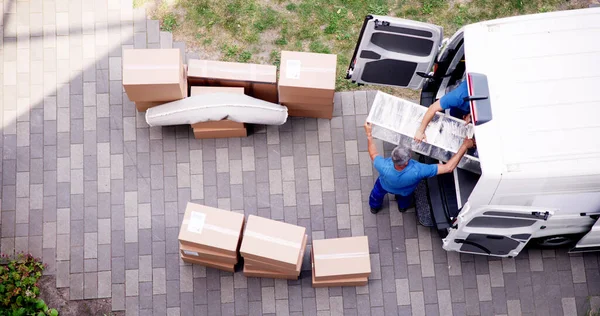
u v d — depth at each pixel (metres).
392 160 6.78
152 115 7.76
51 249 7.86
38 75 8.41
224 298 7.71
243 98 7.73
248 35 8.73
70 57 8.49
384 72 7.89
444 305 7.72
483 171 6.46
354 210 8.02
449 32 8.81
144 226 7.95
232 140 8.22
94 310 7.70
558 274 7.81
